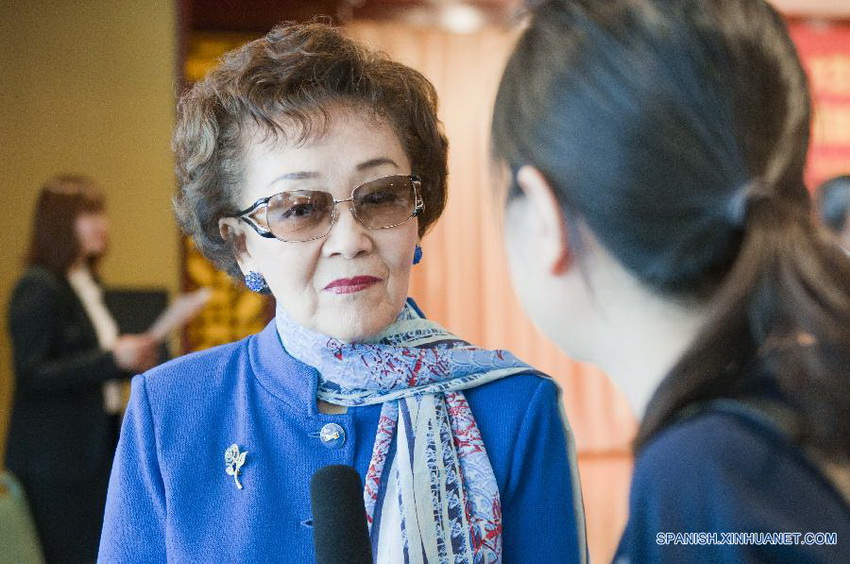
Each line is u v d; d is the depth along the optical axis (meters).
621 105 0.58
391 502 1.07
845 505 0.55
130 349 2.97
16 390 2.91
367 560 0.76
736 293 0.58
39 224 3.05
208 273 5.02
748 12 0.61
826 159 6.29
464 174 6.30
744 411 0.57
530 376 1.16
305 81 1.05
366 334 1.09
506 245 0.66
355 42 1.11
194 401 1.17
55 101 4.67
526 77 0.63
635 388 0.64
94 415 2.94
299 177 1.05
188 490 1.12
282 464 1.12
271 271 1.09
